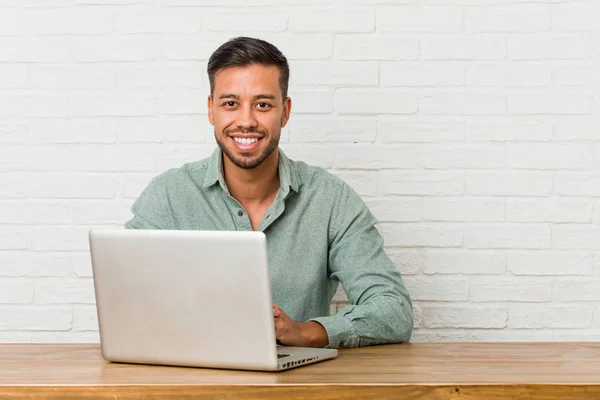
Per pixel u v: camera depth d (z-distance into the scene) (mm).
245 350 1485
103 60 2723
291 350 1677
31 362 1636
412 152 2721
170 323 1543
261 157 2145
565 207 2723
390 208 2723
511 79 2721
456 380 1356
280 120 2172
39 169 2725
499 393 1320
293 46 2705
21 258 2725
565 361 1611
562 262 2721
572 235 2721
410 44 2713
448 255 2729
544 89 2721
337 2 2705
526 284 2723
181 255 1513
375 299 2014
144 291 1554
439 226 2729
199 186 2312
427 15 2713
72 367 1562
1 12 2725
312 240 2277
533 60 2721
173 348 1548
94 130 2723
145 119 2723
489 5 2717
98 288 1597
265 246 1450
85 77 2725
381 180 2723
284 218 2281
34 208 2725
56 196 2727
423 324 2729
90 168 2725
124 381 1374
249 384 1322
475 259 2727
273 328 1468
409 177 2721
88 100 2725
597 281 2717
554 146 2723
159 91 2721
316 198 2305
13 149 2725
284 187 2250
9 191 2725
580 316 2719
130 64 2723
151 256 1537
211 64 2150
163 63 2721
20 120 2727
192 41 2717
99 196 2723
